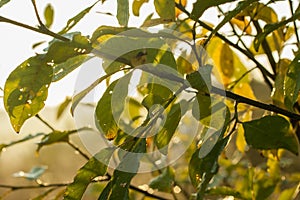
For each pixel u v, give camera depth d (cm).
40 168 132
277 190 122
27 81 66
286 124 77
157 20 75
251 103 73
